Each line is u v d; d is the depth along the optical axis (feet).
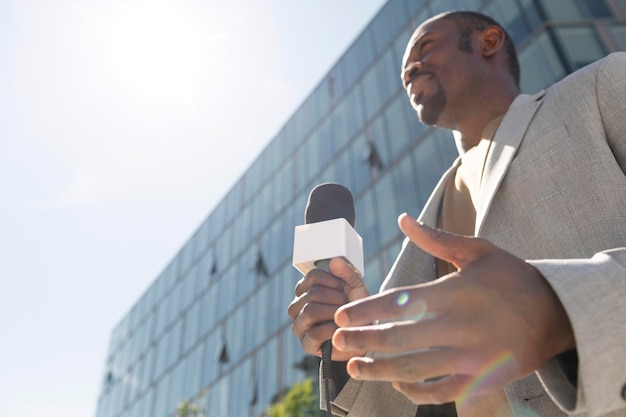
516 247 3.54
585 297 1.87
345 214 4.59
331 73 62.95
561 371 1.97
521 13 34.45
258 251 63.52
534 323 1.86
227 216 77.66
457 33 5.65
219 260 73.51
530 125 3.96
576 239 3.22
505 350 1.82
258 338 55.11
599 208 3.21
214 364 61.77
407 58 5.99
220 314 66.23
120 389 90.07
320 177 56.34
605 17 31.91
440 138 39.83
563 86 4.01
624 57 3.83
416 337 1.85
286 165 65.72
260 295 58.59
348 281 3.39
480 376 1.82
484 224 3.82
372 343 1.89
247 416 50.65
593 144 3.49
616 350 1.78
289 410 36.01
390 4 54.44
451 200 5.29
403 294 1.97
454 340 1.83
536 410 3.04
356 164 50.60
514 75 5.57
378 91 51.44
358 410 3.94
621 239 3.01
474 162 4.82
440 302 1.90
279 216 61.98
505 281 1.93
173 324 79.87
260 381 51.16
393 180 44.01
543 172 3.59
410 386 1.91
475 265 1.99
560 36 31.22
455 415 4.04
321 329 3.23
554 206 3.42
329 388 3.29
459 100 5.33
